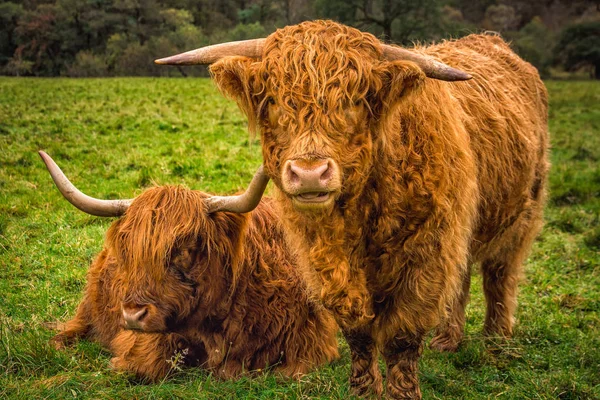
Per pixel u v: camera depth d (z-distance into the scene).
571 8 92.94
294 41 2.93
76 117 15.16
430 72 3.05
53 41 59.41
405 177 3.24
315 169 2.64
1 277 5.89
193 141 11.99
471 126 4.04
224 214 4.27
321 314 4.64
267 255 4.53
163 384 4.12
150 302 3.97
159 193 4.17
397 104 3.03
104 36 61.88
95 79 33.75
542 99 5.77
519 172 4.74
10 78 35.59
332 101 2.78
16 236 6.71
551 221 8.58
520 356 4.78
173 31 63.84
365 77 2.90
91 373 4.28
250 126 3.12
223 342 4.35
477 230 4.43
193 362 4.46
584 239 7.79
